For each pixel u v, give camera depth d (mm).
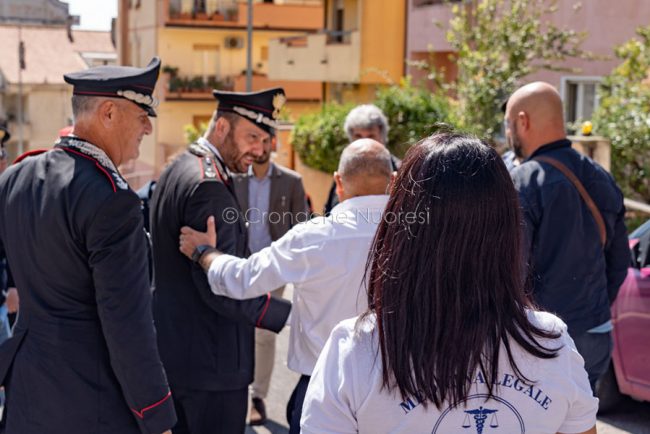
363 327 1747
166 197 3586
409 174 1746
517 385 1700
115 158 2873
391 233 1737
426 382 1669
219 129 3746
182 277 3586
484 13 13984
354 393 1717
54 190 2738
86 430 2773
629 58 12250
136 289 2732
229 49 33000
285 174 5324
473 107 13250
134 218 2734
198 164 3568
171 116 32438
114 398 2807
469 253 1688
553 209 3455
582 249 3480
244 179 5242
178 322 3609
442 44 20422
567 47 15391
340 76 24031
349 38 23719
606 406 5160
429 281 1689
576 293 3488
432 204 1699
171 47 32469
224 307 3365
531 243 3461
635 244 5117
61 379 2748
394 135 12531
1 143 4566
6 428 2854
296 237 3092
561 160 3523
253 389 5082
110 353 2736
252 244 5266
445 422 1692
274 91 3775
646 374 4926
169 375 3641
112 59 33906
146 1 32844
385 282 1723
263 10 32469
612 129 11000
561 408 1730
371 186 3105
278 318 3395
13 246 2832
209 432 3691
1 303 4422
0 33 34375
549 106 3559
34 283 2799
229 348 3627
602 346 3578
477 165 1718
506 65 13406
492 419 1698
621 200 3646
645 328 4906
